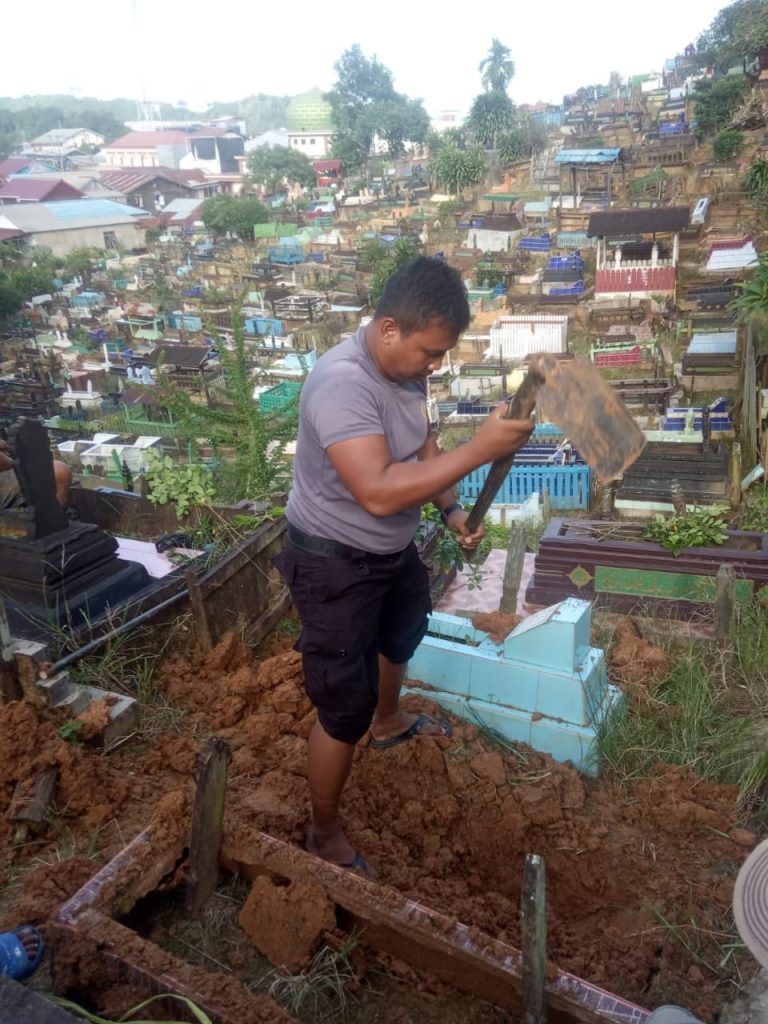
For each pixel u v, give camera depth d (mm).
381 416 2184
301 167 83000
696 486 13289
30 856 2855
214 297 43156
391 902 2322
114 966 2121
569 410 1947
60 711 3383
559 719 3516
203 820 2395
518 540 5113
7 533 4523
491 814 3143
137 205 88688
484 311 33406
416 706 3641
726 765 3402
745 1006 2369
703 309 26906
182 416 7965
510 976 2145
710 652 4305
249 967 2367
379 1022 2244
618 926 2787
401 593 2746
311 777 2578
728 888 2842
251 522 5340
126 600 4715
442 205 53375
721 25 65750
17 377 35875
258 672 3836
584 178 46656
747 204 34000
